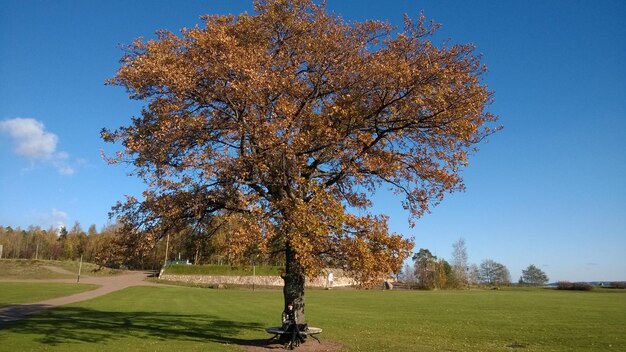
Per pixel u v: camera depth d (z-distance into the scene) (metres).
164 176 16.75
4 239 143.50
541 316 35.84
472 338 23.44
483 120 18.45
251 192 16.98
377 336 23.05
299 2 18.62
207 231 19.38
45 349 17.08
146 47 17.86
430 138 19.44
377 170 18.25
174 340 20.03
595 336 24.44
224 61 15.96
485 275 147.12
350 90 17.89
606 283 107.75
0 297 44.44
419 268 109.75
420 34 17.83
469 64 17.58
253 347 18.05
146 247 17.33
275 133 15.37
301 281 18.67
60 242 151.00
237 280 96.50
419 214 19.72
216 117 17.41
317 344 19.11
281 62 18.08
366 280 16.58
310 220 14.34
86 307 37.16
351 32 18.39
